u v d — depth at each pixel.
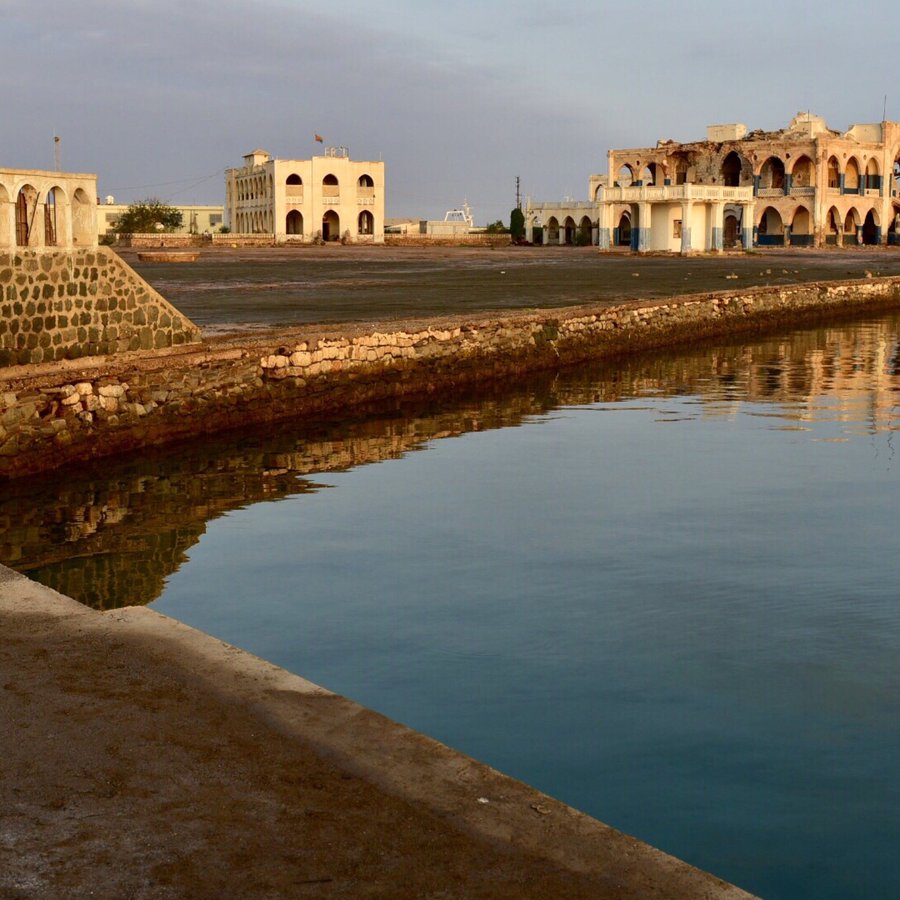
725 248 92.69
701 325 35.75
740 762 6.27
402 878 3.81
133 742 4.81
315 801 4.34
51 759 4.64
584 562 10.84
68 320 17.83
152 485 14.92
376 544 11.67
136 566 10.98
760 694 7.34
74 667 5.64
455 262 70.06
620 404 22.73
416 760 4.70
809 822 5.56
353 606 9.49
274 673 5.59
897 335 37.78
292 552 11.41
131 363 17.88
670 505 13.40
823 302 43.19
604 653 8.20
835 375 27.39
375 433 19.23
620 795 5.86
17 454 15.44
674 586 9.99
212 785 4.45
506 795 4.41
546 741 6.58
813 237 94.25
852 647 8.34
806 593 9.77
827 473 15.38
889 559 10.91
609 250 87.25
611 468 15.88
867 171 99.62
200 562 11.09
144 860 3.89
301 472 15.80
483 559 10.99
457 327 25.56
